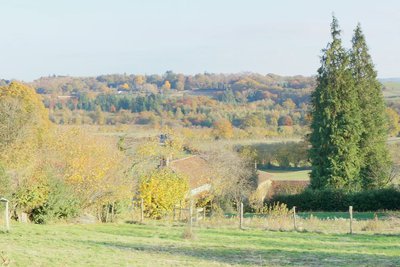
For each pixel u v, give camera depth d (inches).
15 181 1315.2
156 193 1631.4
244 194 2223.2
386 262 856.9
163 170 1790.1
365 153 2369.6
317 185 2317.9
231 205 2132.1
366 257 908.6
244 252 946.1
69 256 742.5
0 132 1963.6
